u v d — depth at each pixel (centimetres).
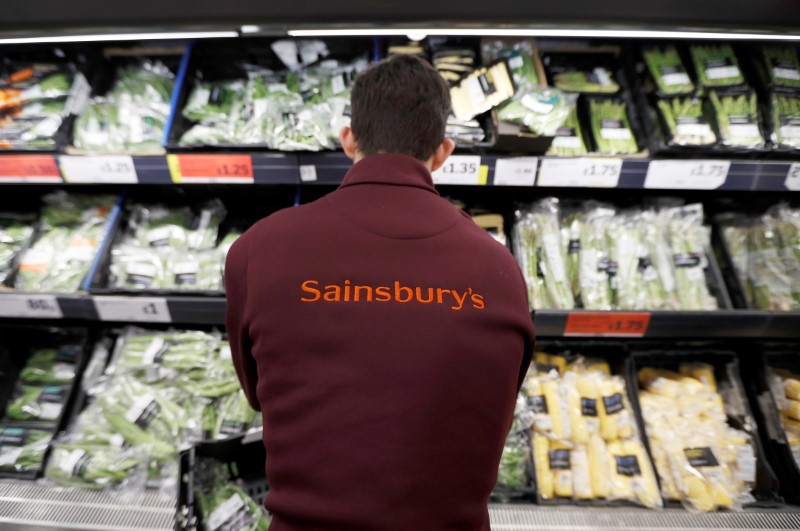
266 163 144
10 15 110
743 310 146
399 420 65
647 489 141
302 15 112
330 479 64
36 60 169
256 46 172
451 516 66
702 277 162
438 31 114
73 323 176
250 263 77
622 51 170
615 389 159
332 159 143
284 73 172
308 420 67
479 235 81
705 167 141
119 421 150
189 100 162
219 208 183
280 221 80
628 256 166
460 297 71
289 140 142
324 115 153
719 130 145
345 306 70
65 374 166
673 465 145
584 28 113
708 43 164
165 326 176
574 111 159
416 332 68
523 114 136
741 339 169
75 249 166
